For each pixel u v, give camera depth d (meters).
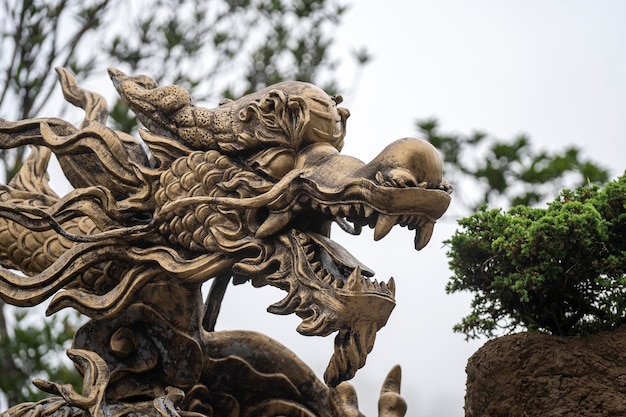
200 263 2.52
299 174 2.43
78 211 2.66
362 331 2.33
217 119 2.58
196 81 6.31
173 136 2.63
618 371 2.42
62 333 5.43
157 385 2.68
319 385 2.80
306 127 2.47
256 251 2.48
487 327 2.73
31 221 2.64
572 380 2.43
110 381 2.64
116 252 2.61
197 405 2.70
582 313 2.59
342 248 2.45
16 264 2.95
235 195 2.52
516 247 2.57
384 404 2.68
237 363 2.74
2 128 2.78
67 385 2.56
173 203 2.53
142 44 6.46
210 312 2.80
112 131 2.70
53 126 2.85
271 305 2.39
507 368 2.48
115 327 2.66
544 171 4.91
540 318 2.63
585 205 2.53
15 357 5.51
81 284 2.75
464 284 2.71
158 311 2.65
